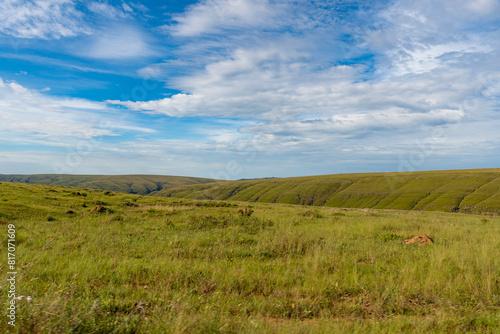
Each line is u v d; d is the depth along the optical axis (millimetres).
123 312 4441
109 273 6383
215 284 5848
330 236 11102
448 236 11945
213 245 9883
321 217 21547
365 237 11930
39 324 3479
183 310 4078
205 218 16406
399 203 109812
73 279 5816
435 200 102688
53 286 5184
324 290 5617
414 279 6152
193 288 5625
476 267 6875
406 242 10844
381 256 8477
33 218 16969
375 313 4750
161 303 4797
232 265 7297
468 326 4359
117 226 14547
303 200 138250
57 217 17938
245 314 4562
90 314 3936
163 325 3838
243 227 14336
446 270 6676
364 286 5855
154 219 17656
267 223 15867
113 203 26500
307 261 7523
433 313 4820
